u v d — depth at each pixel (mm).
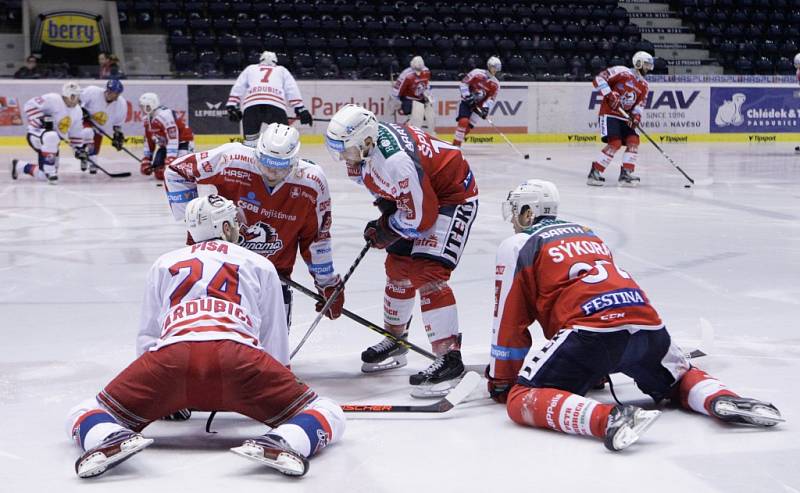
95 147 24516
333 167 26516
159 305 6004
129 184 22359
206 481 5344
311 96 33562
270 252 7535
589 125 35938
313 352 8414
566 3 40906
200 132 32625
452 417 6508
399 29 38031
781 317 9539
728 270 12133
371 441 6016
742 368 7648
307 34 37375
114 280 11578
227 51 36062
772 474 5379
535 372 6227
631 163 22266
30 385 7324
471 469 5500
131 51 36625
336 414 5789
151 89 31984
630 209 18266
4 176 23812
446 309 7352
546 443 5938
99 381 7438
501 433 6152
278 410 5695
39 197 19844
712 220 16766
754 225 16141
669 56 40500
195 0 37719
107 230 15547
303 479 5363
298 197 7410
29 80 30828
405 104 32062
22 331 9109
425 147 7281
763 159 29688
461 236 7418
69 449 5895
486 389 7195
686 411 6559
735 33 41094
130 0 37281
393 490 5195
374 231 7539
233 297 5910
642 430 5617
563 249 6398
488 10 39500
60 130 22688
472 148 33500
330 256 7789
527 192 6738
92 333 9023
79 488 5246
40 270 12227
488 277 11727
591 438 6020
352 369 7906
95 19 36219
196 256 6031
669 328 9078
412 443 5973
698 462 5570
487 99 28984
